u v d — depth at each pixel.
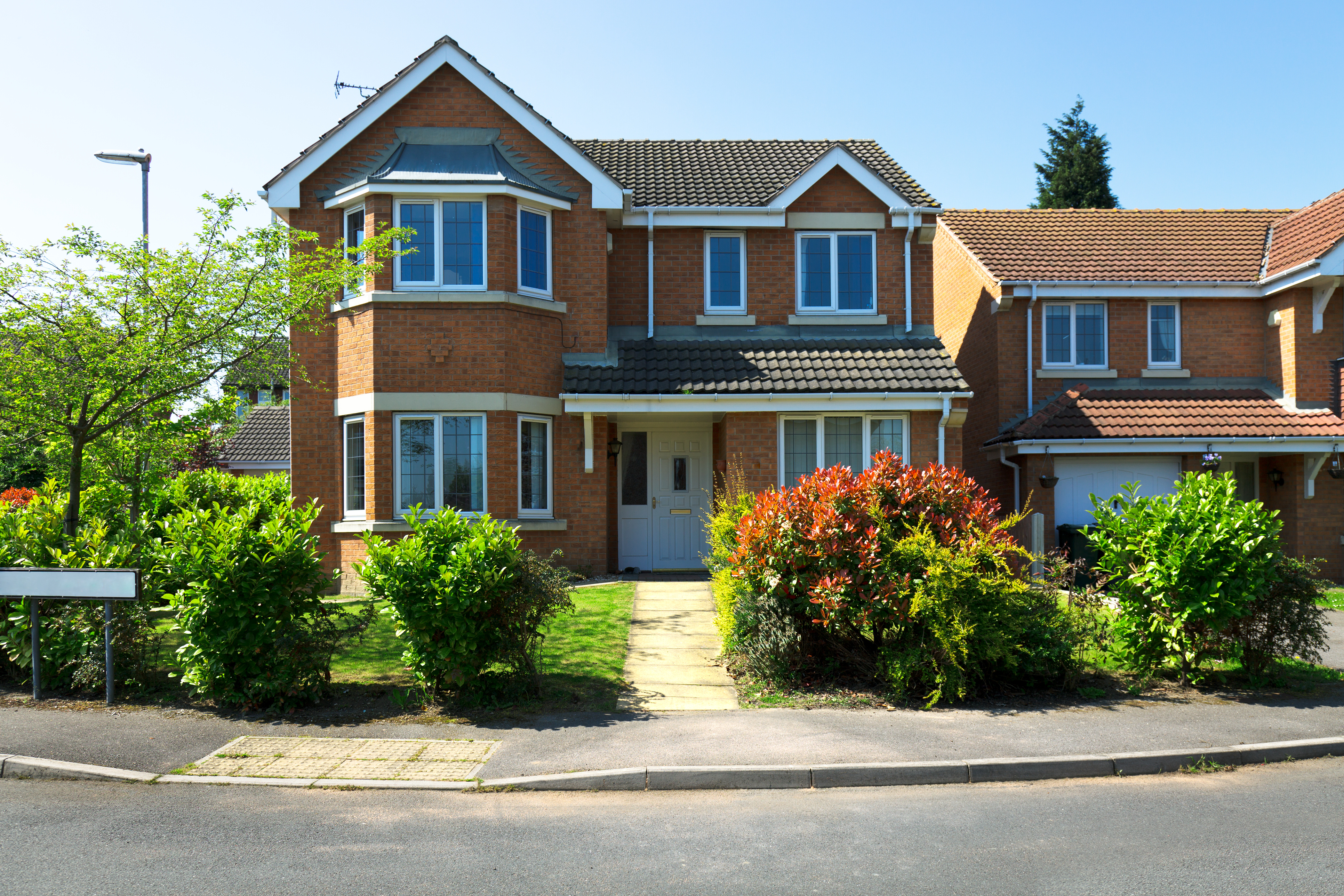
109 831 5.20
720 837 5.12
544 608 7.89
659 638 10.20
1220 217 20.00
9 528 8.68
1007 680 8.33
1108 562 8.80
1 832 5.19
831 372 14.34
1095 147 38.53
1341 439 15.56
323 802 5.71
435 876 4.59
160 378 10.36
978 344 18.86
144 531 9.18
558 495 14.34
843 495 8.53
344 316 13.89
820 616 8.28
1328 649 8.57
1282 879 4.51
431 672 7.61
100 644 8.05
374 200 13.43
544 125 14.41
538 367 14.09
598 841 5.07
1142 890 4.39
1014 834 5.14
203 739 6.89
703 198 15.53
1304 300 16.75
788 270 15.77
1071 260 18.33
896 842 5.03
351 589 13.68
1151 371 17.66
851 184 15.84
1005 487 17.62
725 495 13.47
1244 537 8.15
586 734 6.95
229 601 7.48
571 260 14.67
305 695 7.77
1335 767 6.43
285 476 14.27
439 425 13.54
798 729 7.02
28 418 9.85
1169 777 6.24
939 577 7.77
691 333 15.62
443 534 7.87
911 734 6.88
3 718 7.38
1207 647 8.42
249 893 4.38
